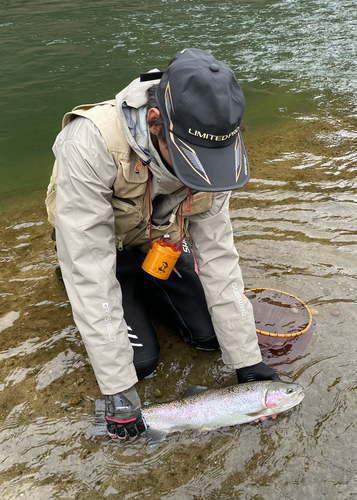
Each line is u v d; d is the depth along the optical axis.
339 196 4.29
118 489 2.06
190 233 2.43
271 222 3.92
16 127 6.07
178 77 1.71
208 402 2.28
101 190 1.98
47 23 11.27
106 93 7.08
